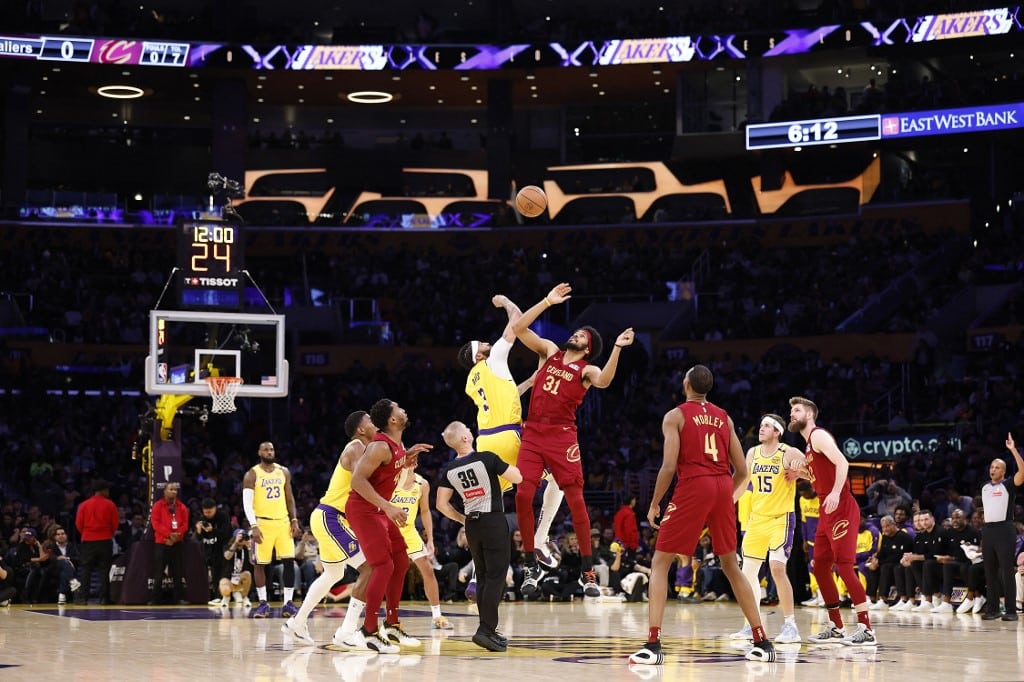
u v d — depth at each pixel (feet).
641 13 136.15
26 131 125.80
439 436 106.93
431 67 126.00
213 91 130.41
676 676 27.84
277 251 128.88
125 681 27.09
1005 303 106.52
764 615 55.62
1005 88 115.34
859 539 63.72
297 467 101.19
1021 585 56.44
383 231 129.49
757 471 39.34
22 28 119.75
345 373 118.32
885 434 89.30
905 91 120.98
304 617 38.93
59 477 94.63
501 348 33.94
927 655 33.83
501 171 131.54
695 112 129.18
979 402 95.04
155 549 62.49
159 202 126.72
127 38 121.70
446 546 75.20
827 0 121.70
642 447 99.71
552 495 34.22
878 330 111.96
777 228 124.98
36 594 65.62
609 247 128.36
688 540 30.96
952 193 122.72
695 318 119.44
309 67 124.98
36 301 117.29
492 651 34.47
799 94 123.24
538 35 127.03
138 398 110.52
